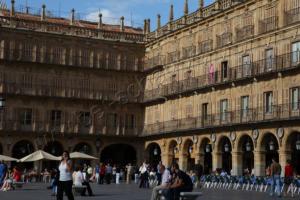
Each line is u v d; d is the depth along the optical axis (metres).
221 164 66.25
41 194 40.59
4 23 80.19
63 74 83.00
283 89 57.50
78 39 83.88
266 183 46.94
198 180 54.28
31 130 80.06
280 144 56.16
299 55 55.72
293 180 42.28
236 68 65.12
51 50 82.44
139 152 85.25
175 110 77.75
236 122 63.19
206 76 71.25
